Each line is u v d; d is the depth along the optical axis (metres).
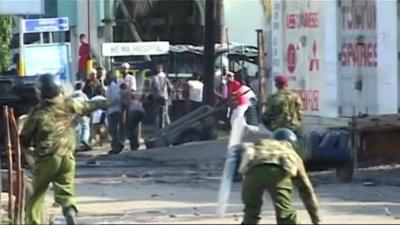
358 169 44.09
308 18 54.66
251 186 23.70
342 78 52.31
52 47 66.56
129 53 74.62
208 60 71.12
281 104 38.94
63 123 27.58
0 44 73.12
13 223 30.11
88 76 64.81
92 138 62.62
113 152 58.44
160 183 43.84
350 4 51.53
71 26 93.12
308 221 29.66
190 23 97.88
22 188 30.17
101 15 94.81
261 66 59.38
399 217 31.41
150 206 35.50
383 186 40.53
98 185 43.09
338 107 52.44
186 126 60.41
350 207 34.25
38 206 28.22
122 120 58.66
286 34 56.97
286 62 56.91
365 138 43.88
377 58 49.75
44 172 27.52
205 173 47.84
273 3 58.19
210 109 61.19
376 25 49.75
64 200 27.59
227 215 32.09
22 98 54.56
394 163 44.38
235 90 59.41
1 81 55.59
